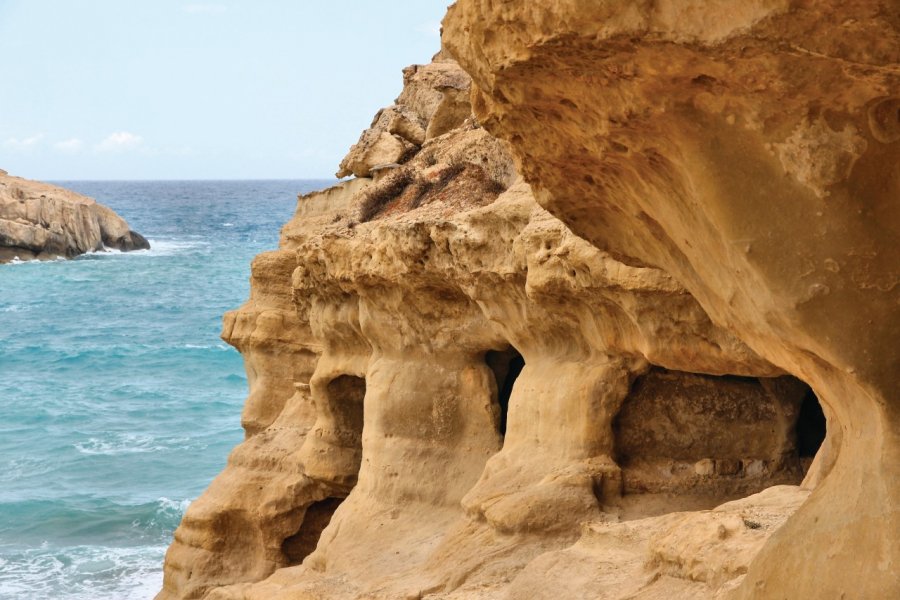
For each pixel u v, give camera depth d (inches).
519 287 619.2
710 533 392.2
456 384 724.7
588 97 283.9
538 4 267.7
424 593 573.9
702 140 266.4
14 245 4411.9
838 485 286.0
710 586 373.4
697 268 307.0
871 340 263.1
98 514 1435.8
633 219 334.3
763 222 264.2
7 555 1296.8
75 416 2074.3
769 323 277.4
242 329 1036.5
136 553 1299.2
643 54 258.2
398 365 744.3
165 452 1782.7
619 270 520.1
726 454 591.5
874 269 259.6
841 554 275.7
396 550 695.1
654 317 523.2
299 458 883.4
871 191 256.4
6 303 3654.0
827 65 242.7
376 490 737.6
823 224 259.1
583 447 595.2
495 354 735.1
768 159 261.1
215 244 5841.5
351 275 748.0
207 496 962.1
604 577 439.5
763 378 585.9
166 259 4847.4
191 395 2274.9
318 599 653.9
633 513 577.6
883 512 270.1
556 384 613.0
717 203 268.4
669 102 265.4
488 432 719.1
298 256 818.8
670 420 600.4
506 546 576.4
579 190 338.6
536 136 320.2
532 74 288.8
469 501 617.3
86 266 4453.7
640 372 592.7
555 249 562.6
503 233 621.9
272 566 924.0
